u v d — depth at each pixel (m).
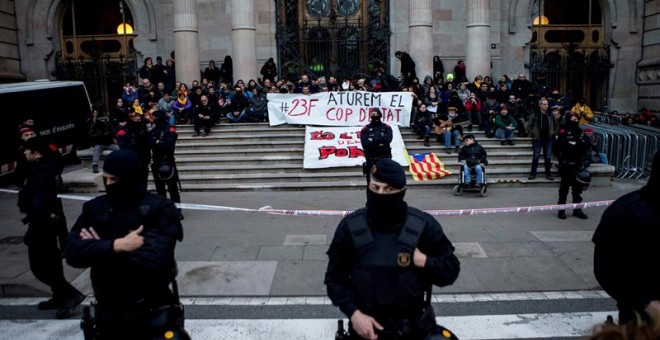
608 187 13.87
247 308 6.49
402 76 19.27
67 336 5.82
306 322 6.07
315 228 9.78
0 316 6.36
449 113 15.20
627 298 3.49
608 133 15.92
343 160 14.56
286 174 14.24
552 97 17.28
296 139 15.87
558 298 6.69
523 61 22.89
